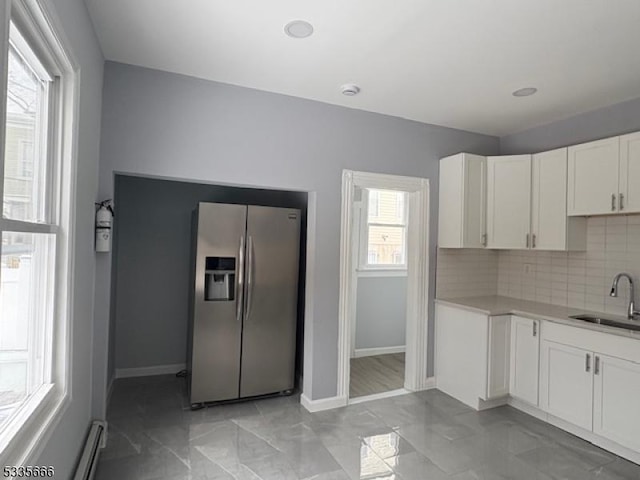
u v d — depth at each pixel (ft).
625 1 5.95
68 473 5.81
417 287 12.01
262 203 13.97
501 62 8.05
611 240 10.11
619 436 8.13
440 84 9.23
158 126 8.72
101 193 8.21
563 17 6.41
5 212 4.09
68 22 5.22
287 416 10.02
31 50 4.44
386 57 7.94
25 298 4.90
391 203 16.57
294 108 10.14
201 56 8.08
